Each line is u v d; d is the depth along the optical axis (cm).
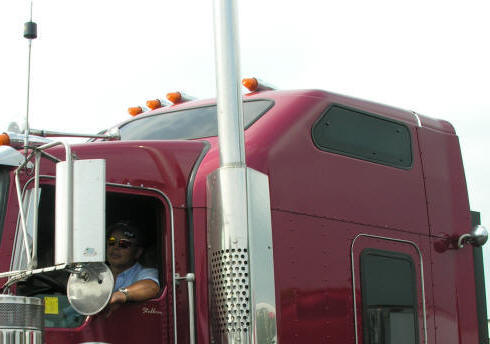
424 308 714
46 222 561
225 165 562
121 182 579
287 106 671
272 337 550
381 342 669
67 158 479
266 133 639
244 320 542
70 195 475
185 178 600
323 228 648
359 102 723
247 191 557
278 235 615
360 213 679
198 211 589
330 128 686
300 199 637
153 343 563
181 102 836
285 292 609
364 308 661
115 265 587
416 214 730
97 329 548
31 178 555
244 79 748
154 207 602
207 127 681
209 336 568
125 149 591
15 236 545
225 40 579
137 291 561
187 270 584
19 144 556
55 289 562
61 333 541
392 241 701
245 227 551
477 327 762
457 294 749
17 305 468
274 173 624
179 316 575
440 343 724
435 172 762
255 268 549
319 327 627
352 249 665
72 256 470
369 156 709
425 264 725
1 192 549
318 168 659
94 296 485
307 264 629
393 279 694
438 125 789
